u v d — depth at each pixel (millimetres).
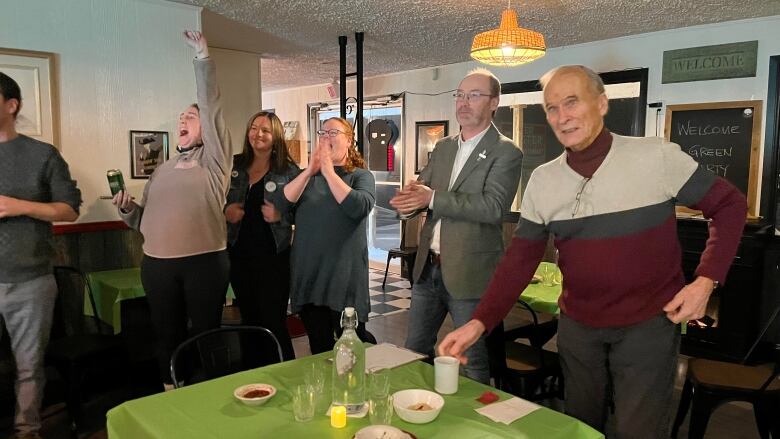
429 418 1299
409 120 6223
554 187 1611
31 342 2391
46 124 3059
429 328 2262
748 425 2850
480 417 1337
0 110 2205
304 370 1638
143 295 2988
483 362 2102
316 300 2621
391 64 5738
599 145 1542
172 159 2514
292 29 4266
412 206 1967
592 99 1506
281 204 2574
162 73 3492
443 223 2105
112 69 3285
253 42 4750
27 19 2963
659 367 1545
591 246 1551
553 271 3289
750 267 3672
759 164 3912
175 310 2463
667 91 4289
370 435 1194
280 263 2715
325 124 2633
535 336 2988
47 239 2422
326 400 1440
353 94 6855
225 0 3480
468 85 2053
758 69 3863
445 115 5832
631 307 1530
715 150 4074
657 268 1520
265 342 2740
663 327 1532
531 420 1318
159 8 3453
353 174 2641
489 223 2027
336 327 2689
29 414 2434
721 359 3834
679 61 4199
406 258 5508
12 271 2289
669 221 1535
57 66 3082
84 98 3193
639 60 4410
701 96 4129
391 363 1682
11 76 2922
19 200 2248
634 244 1510
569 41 4629
